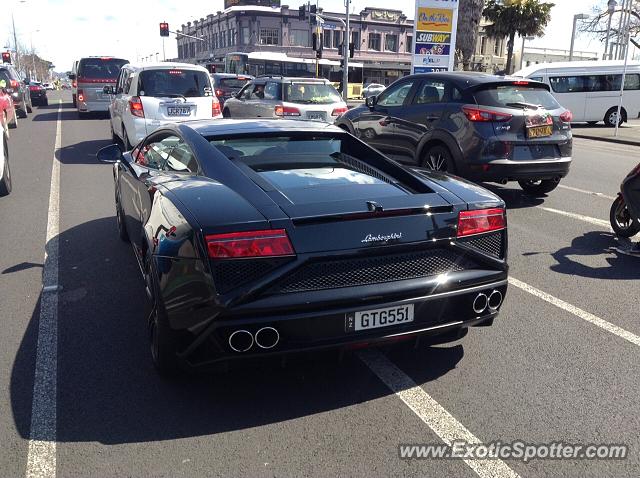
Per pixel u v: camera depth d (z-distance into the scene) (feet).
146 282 11.62
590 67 72.69
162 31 139.44
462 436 9.21
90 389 10.52
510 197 26.96
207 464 8.52
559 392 10.48
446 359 11.69
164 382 10.76
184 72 34.50
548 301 14.70
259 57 125.39
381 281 9.50
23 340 12.42
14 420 9.59
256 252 8.80
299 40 208.44
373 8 215.51
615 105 73.36
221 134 12.64
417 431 9.34
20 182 29.99
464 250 10.12
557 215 23.52
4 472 8.34
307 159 12.31
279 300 8.85
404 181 11.44
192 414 9.77
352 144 13.21
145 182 12.68
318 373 11.13
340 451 8.83
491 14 105.91
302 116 38.83
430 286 9.71
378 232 9.40
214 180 10.75
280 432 9.30
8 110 52.21
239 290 8.75
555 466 8.50
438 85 25.54
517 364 11.49
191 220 9.25
